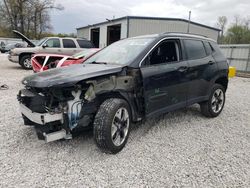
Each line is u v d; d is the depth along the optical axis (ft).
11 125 13.79
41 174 9.06
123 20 79.97
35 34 152.46
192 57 14.75
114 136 10.77
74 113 10.00
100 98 10.85
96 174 9.20
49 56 23.44
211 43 16.98
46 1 151.12
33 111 10.07
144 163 10.12
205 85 15.58
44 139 9.98
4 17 144.46
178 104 13.83
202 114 16.87
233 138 13.23
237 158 10.87
